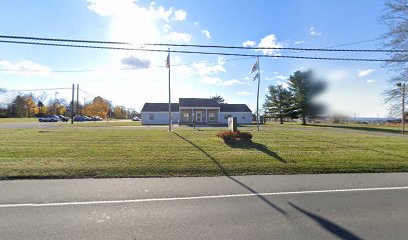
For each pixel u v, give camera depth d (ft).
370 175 26.40
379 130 98.99
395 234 12.95
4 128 85.15
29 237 12.31
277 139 54.80
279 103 164.86
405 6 57.62
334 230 13.37
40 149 37.29
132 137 55.42
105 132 68.59
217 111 167.53
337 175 26.21
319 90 111.65
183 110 163.94
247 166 28.68
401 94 72.59
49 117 183.93
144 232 12.99
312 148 42.60
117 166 27.40
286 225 13.96
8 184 21.18
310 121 183.42
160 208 16.39
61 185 21.18
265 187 21.40
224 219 14.71
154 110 162.50
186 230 13.25
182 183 22.44
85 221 14.25
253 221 14.47
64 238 12.26
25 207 16.20
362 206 17.03
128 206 16.69
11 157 31.14
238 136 48.42
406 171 28.63
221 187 21.29
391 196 19.31
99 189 20.26
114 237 12.41
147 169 26.73
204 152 36.81
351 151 40.01
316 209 16.43
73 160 29.89
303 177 25.12
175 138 53.88
